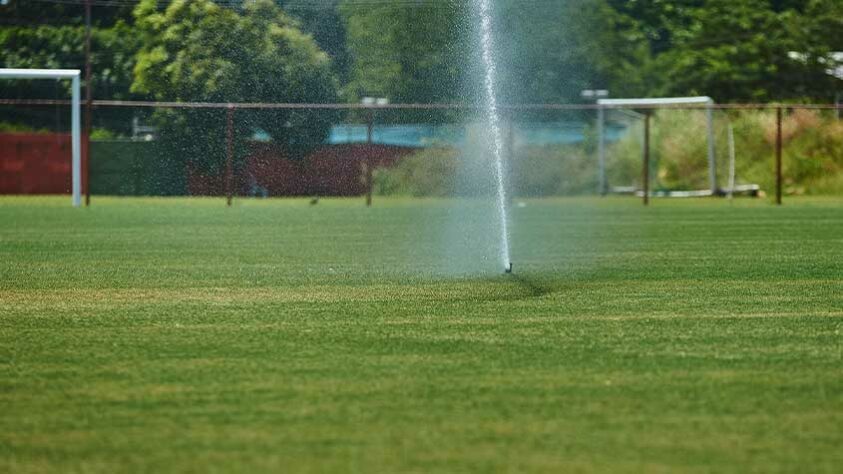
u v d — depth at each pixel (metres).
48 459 14.11
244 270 34.41
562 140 97.44
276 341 21.92
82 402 16.92
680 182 94.81
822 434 15.16
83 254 39.91
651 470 13.63
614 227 53.50
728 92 126.81
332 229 51.81
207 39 82.38
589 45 109.50
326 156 84.00
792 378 18.47
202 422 15.74
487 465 13.79
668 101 96.19
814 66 128.88
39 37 113.88
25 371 19.16
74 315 25.50
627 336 22.39
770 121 96.94
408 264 35.88
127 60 107.38
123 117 106.69
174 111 83.38
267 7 82.31
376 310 25.92
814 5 138.00
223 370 19.16
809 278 32.31
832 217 61.00
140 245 43.53
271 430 15.32
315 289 29.77
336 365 19.53
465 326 23.59
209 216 61.06
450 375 18.66
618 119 99.81
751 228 52.88
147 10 84.12
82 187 89.94
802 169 93.69
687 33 136.75
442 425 15.52
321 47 82.25
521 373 18.81
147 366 19.52
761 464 13.87
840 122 98.25
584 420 15.80
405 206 70.88
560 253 39.59
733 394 17.34
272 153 83.69
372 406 16.56
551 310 25.81
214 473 13.52
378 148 83.94
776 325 23.83
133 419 15.95
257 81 82.50
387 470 13.61
